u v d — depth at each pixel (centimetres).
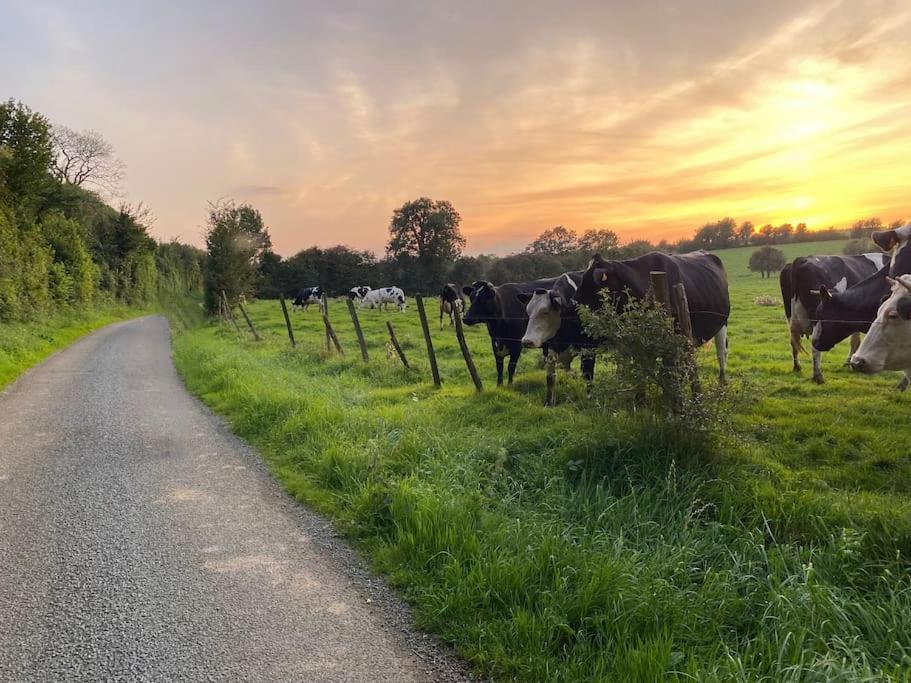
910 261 676
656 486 461
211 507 499
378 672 283
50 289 2767
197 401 987
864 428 627
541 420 684
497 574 339
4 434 753
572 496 460
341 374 1148
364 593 358
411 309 3844
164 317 4094
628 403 548
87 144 5016
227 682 275
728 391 519
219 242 3525
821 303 764
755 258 6072
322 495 517
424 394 923
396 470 541
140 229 4866
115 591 360
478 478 505
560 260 5684
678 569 346
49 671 282
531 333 828
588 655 284
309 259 7162
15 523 464
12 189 2673
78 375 1299
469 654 292
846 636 288
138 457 647
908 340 554
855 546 358
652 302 587
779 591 324
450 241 7644
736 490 451
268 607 342
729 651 277
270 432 719
